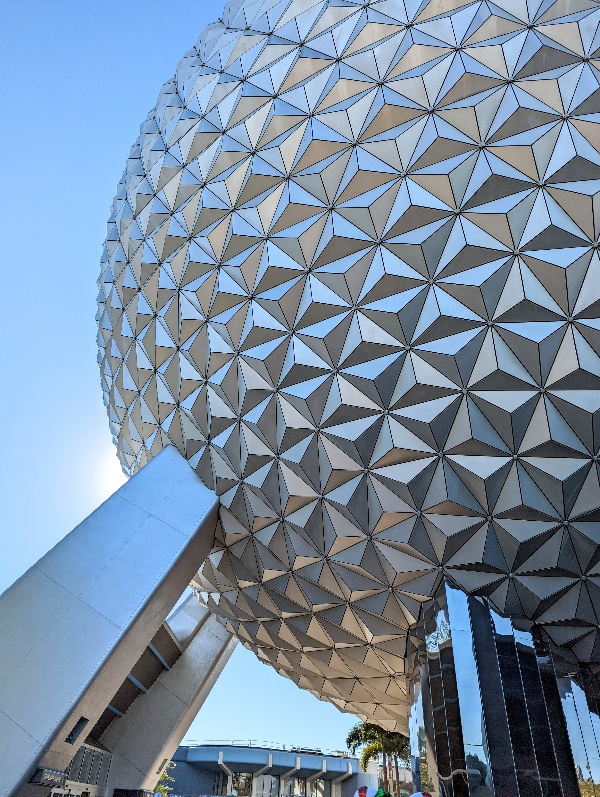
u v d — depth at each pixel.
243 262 11.38
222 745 41.66
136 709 19.77
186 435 13.14
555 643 11.23
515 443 10.05
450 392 10.10
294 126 11.23
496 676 10.35
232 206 11.70
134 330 14.28
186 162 12.84
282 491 11.73
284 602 13.55
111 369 16.38
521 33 9.81
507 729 9.94
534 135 9.49
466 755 9.76
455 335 9.98
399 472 10.55
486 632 10.73
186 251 12.39
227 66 13.02
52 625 10.01
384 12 11.03
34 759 8.66
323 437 11.00
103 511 11.70
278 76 11.72
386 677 14.20
